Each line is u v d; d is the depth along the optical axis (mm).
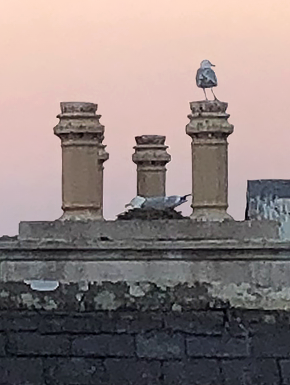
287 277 13773
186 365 13891
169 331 13930
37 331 14117
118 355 13992
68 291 14062
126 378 13969
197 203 14227
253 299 13820
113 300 14008
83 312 14055
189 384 13883
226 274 13852
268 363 13805
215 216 14156
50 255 14039
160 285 13930
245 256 13781
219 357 13867
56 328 14094
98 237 14008
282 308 13789
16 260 14117
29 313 14141
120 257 13953
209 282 13867
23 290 14117
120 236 13992
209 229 13852
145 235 13938
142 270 13961
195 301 13898
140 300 13984
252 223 13820
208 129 14172
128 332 13992
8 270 14141
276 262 13797
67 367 14055
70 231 14062
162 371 13914
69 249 13961
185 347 13914
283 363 13789
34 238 14070
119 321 14016
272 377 13781
